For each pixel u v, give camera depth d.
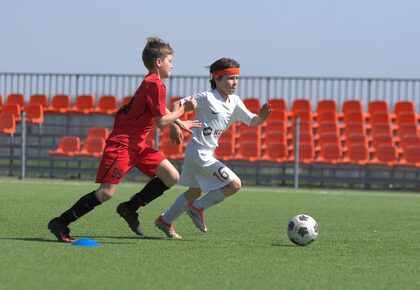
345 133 64.31
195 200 24.03
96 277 15.96
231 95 24.03
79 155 62.59
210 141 23.61
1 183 53.19
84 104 69.75
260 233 26.45
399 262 19.78
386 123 64.94
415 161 59.88
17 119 67.19
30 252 19.28
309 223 22.42
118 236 24.12
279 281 16.25
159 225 23.78
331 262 19.31
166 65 22.28
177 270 17.22
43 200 39.41
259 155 61.41
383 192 56.31
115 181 21.80
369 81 69.31
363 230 28.61
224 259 19.20
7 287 14.63
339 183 60.59
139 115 21.92
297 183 57.38
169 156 62.12
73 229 25.95
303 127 64.94
